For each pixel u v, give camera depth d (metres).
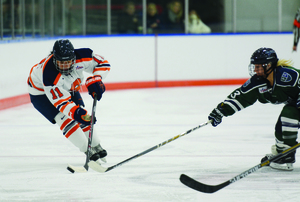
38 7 27.03
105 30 31.06
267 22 31.84
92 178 9.80
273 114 19.19
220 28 31.78
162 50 30.36
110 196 8.47
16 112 20.86
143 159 11.60
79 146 10.53
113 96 26.30
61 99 9.74
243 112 19.83
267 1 31.66
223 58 30.70
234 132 15.28
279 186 8.99
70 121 10.39
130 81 30.11
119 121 17.89
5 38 23.19
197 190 8.37
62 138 14.70
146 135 15.03
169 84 30.62
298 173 9.97
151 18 31.36
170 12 31.38
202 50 30.59
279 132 10.05
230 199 8.20
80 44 29.06
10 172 10.41
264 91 9.75
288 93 9.50
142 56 30.17
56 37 28.58
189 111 20.30
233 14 31.66
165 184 9.26
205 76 30.78
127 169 10.56
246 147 12.92
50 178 9.84
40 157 12.02
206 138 14.34
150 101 23.89
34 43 25.03
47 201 8.22
